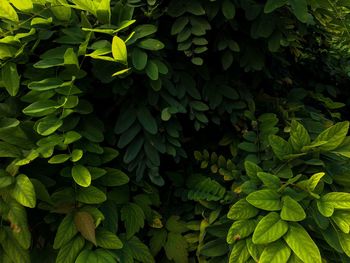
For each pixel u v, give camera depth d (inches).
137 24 23.0
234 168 23.5
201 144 26.9
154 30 20.4
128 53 20.0
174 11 22.0
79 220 18.1
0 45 18.8
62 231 17.9
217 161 24.6
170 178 24.5
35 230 20.1
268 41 23.4
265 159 21.8
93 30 18.3
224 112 26.1
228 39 23.5
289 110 26.0
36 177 19.4
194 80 24.0
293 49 27.9
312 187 17.2
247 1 23.1
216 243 19.9
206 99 24.3
